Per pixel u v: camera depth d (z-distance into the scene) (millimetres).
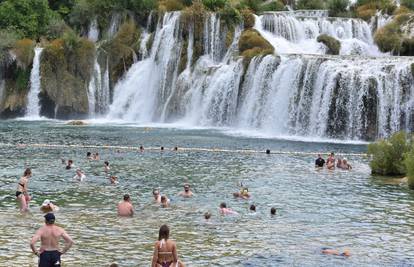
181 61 77562
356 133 59219
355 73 59625
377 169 38281
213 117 70625
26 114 78438
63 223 24609
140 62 81812
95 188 32188
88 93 79500
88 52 79625
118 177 35719
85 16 87500
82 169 38531
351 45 76875
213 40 78188
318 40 77625
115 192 31219
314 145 53219
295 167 40531
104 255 20469
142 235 23000
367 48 77562
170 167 39812
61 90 77875
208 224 24969
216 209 27719
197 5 79125
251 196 30734
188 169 39062
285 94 64125
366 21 83938
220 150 48500
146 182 34188
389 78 58844
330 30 81250
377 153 38344
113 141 53344
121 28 83750
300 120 62656
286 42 79188
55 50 78188
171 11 83875
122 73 81875
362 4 89188
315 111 61594
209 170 38750
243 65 68625
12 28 83188
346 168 40094
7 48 78000
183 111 74062
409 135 39875
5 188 31797
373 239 23078
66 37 79250
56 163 40875
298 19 81625
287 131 63344
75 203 28469
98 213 26516
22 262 19547
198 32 77875
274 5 94438
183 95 74500
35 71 78250
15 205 27875
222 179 35531
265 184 34125
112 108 80562
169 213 26797
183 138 56344
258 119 66250
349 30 81375
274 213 26906
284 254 21016
